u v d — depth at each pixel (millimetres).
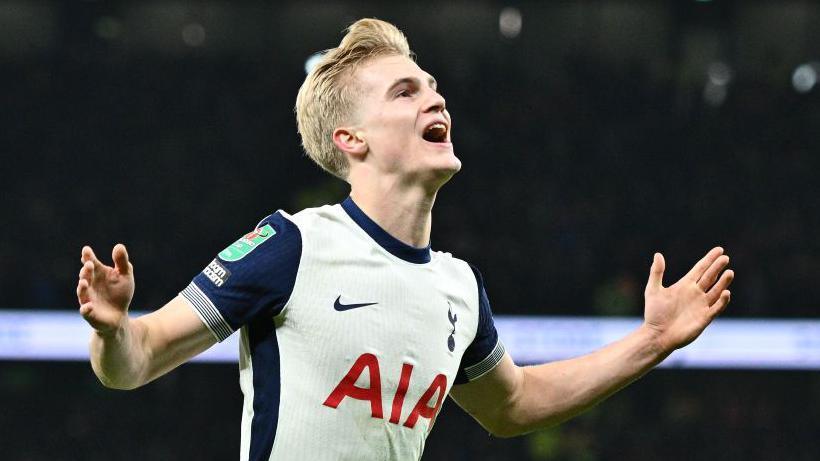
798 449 14867
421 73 3098
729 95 18844
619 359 3410
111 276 2578
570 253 16406
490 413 3479
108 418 14984
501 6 19891
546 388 3457
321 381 2816
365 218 3004
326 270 2875
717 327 14359
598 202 17375
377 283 2912
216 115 18359
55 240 16391
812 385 15203
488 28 19922
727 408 15133
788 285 15750
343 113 3080
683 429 14828
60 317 13938
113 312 2570
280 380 2826
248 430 2879
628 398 15203
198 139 18078
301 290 2846
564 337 14172
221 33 19453
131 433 14922
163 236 16703
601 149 18094
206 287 2822
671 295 3375
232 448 15016
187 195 17422
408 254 3000
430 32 19906
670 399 15227
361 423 2836
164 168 17625
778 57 19719
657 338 3387
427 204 3023
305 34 19625
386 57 3117
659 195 17516
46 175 17406
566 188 17516
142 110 18266
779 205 17484
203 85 18641
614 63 19438
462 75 18828
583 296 15812
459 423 14742
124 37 19219
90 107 18156
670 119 18531
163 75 18719
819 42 19719
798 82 19719
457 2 19859
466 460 14383
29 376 15047
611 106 18688
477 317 3201
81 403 15039
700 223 17078
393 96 3033
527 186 17391
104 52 18828
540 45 19938
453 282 3137
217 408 15180
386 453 2889
